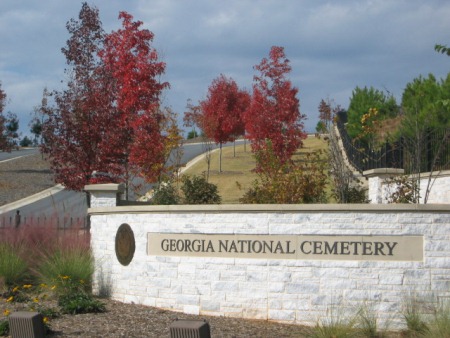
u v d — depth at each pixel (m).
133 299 13.20
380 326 11.23
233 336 10.41
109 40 23.08
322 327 10.62
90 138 22.17
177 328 8.40
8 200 32.81
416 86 28.06
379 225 11.45
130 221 13.37
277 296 11.77
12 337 9.85
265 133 33.56
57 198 33.31
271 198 14.76
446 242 11.30
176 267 12.59
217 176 37.84
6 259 14.48
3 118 48.84
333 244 11.57
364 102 37.69
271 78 35.00
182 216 12.59
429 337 10.06
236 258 12.08
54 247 15.10
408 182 15.78
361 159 22.89
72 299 12.59
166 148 23.56
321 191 15.23
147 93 23.09
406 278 11.32
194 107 43.19
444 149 18.28
